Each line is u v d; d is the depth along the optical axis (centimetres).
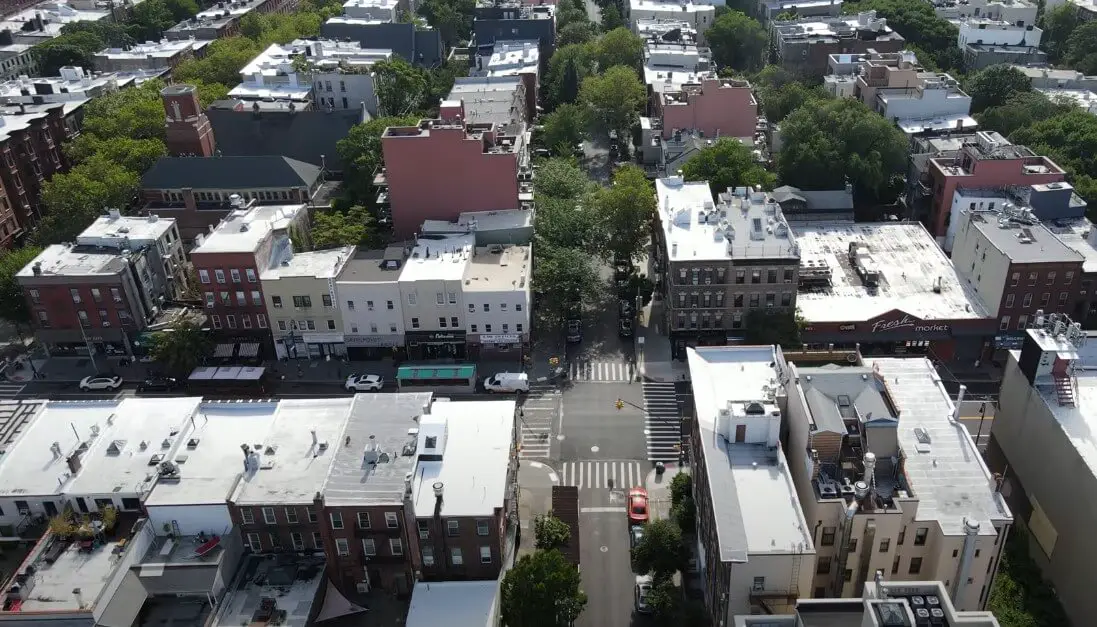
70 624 7925
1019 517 9588
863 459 7825
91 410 10269
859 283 13200
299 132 17800
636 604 8781
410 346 12825
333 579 8800
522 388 12112
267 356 13188
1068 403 8919
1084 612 8181
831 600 6550
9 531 9100
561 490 10012
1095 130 16112
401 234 14712
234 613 8244
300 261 13038
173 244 14238
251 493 8650
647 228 14775
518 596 8050
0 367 13200
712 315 12456
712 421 8694
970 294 12750
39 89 19662
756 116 18100
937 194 15062
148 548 8644
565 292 12988
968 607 7838
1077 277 11775
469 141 13788
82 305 12962
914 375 9456
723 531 7356
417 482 8694
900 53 19875
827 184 16200
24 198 17125
